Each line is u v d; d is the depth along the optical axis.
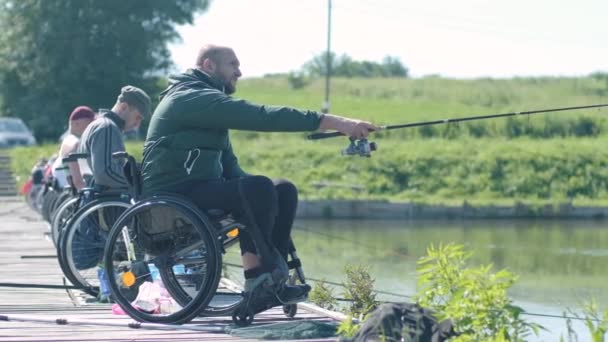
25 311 19.11
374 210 91.38
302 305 19.09
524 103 148.88
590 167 110.38
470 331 12.52
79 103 143.88
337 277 39.31
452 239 67.50
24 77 144.62
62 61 143.38
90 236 20.44
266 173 106.75
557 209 94.88
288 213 16.38
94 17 142.75
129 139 111.44
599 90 160.00
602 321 13.00
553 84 165.75
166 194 16.06
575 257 54.94
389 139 121.88
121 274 16.91
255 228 15.70
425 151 110.94
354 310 21.86
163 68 146.38
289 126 15.67
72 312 18.92
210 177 16.14
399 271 43.69
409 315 12.90
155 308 16.66
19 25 144.12
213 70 16.53
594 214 94.75
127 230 16.94
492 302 12.59
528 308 32.28
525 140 120.75
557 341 22.06
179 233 16.09
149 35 143.88
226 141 16.48
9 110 145.38
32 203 52.94
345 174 106.62
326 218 90.69
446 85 168.88
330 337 15.32
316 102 157.25
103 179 20.19
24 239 39.84
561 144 115.00
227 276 27.77
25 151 94.50
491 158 110.19
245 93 168.50
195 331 15.92
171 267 16.56
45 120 142.75
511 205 94.38
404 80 178.50
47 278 26.77
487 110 142.62
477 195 105.88
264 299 15.72
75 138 26.36
